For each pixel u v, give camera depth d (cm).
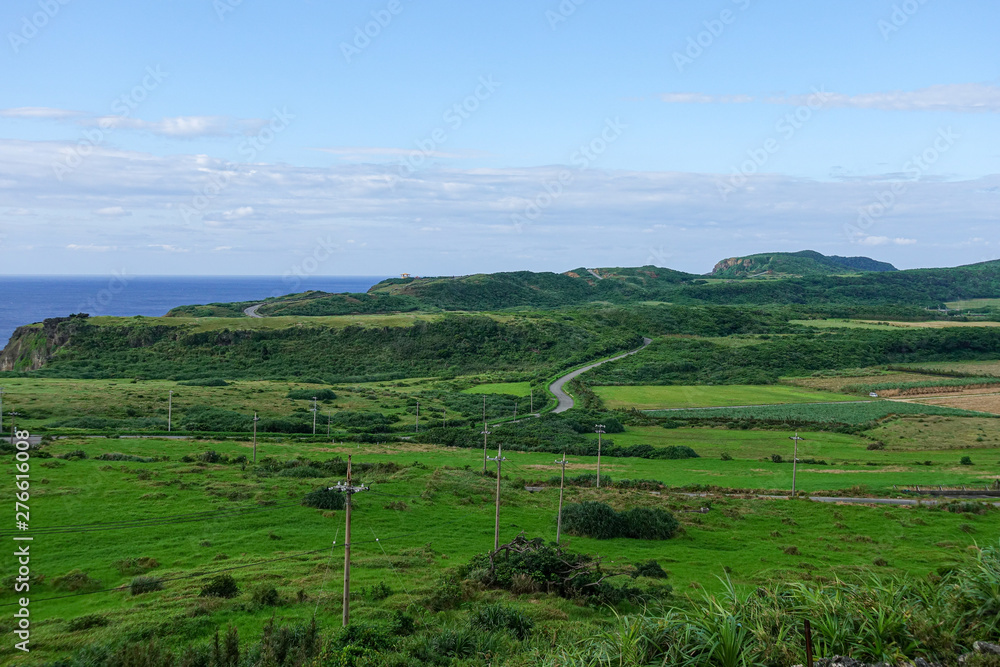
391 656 2256
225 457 7456
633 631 1196
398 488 6456
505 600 3503
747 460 9000
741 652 1120
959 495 6912
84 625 2891
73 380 13262
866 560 4600
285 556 4228
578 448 9581
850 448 9756
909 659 1075
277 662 2322
